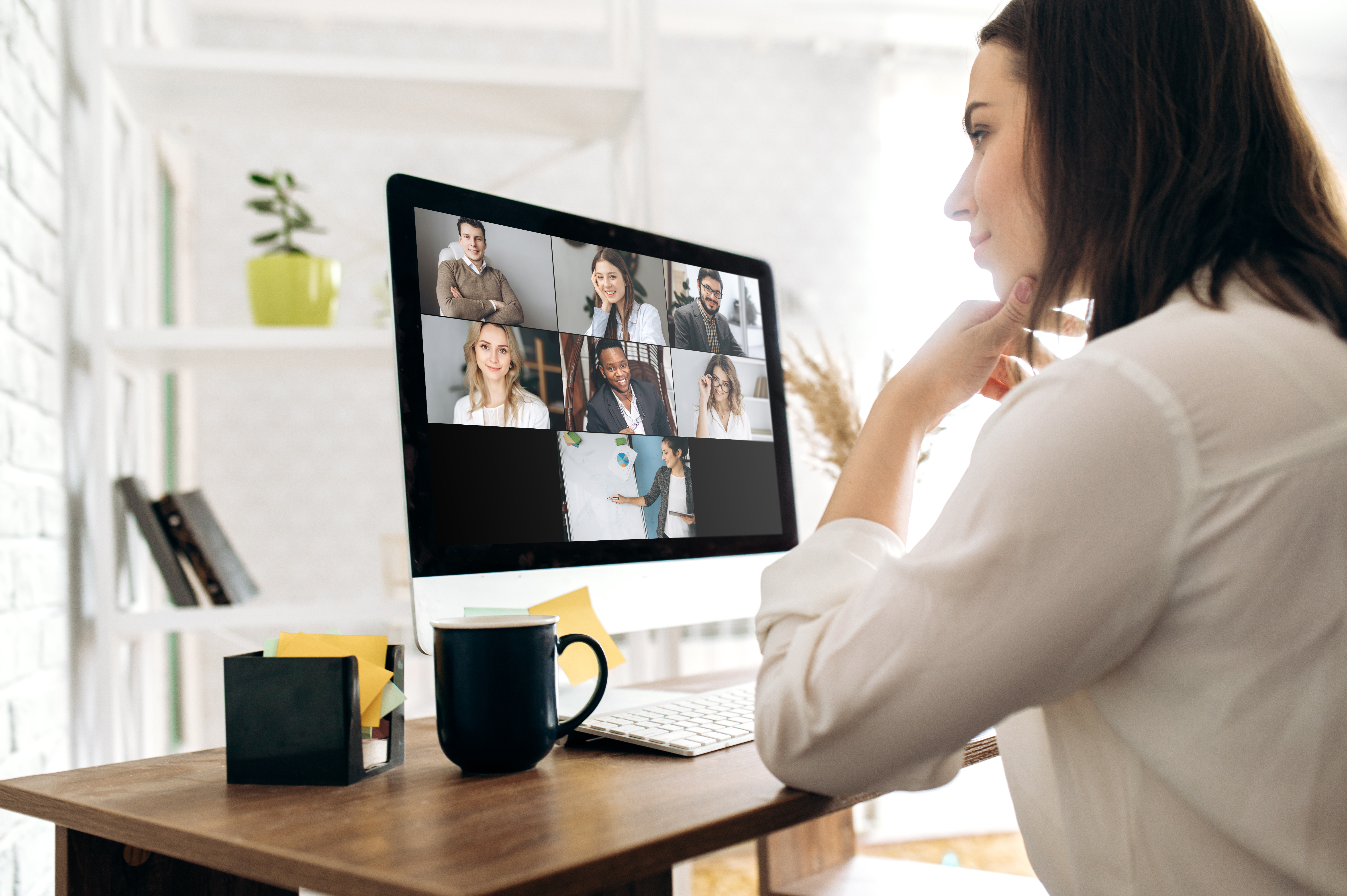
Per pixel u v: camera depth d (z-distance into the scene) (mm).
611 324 934
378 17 3303
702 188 3566
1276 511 442
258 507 3074
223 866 480
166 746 2154
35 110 1217
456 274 818
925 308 3578
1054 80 599
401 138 3211
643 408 946
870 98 3719
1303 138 565
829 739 495
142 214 1847
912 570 480
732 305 1064
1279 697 449
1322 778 449
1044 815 602
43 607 1203
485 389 820
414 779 620
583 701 898
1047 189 606
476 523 791
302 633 652
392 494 3162
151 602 1852
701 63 3609
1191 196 538
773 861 1342
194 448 2979
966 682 455
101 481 1343
